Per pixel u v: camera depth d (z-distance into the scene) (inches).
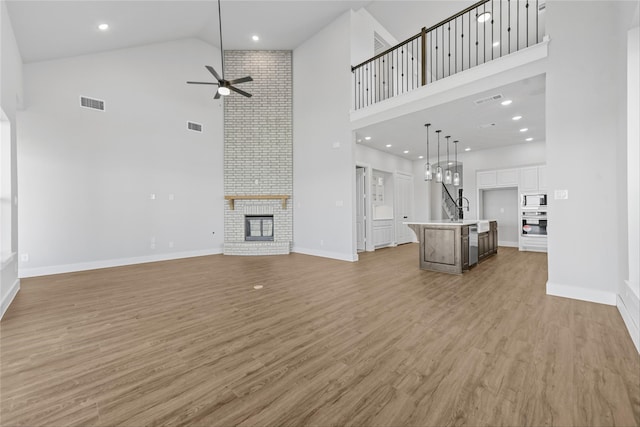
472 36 262.5
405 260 220.5
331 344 81.5
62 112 181.3
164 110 229.1
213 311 109.3
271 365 70.8
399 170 322.7
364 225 274.7
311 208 248.1
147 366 70.7
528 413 52.5
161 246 226.1
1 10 118.3
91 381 64.6
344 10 214.7
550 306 110.1
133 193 211.8
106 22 168.4
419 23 249.1
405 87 299.9
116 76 204.4
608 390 58.6
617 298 107.1
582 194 116.3
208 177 255.8
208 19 219.8
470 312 105.3
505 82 139.1
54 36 159.6
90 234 191.6
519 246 268.4
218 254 255.3
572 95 118.0
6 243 129.6
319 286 144.6
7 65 127.3
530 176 262.8
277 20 223.0
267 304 117.1
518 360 71.1
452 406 54.9
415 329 91.0
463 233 173.8
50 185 176.6
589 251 115.4
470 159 303.1
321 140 237.9
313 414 53.5
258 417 52.9
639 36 89.9
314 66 243.3
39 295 131.1
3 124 130.1
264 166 266.4
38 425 51.0
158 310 110.7
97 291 137.3
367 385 62.2
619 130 104.7
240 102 266.2
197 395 59.4
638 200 90.3
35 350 79.1
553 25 122.7
